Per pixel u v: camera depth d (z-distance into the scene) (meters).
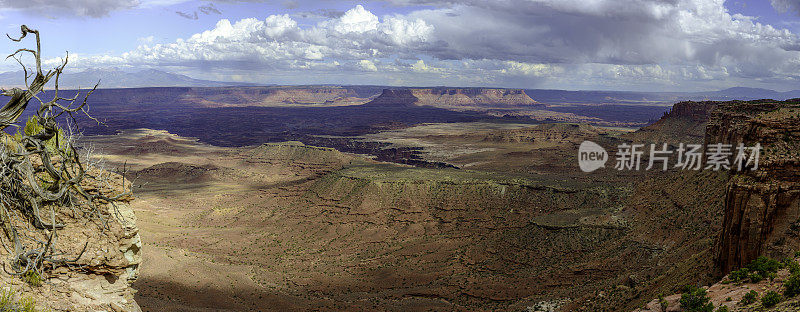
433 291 104.62
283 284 112.38
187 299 91.06
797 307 28.11
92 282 18.88
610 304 68.50
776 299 30.41
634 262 97.50
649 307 41.78
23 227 18.17
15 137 19.50
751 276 37.78
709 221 87.44
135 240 20.73
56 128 19.59
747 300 33.38
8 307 15.88
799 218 45.22
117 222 20.11
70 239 18.78
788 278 35.19
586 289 89.38
